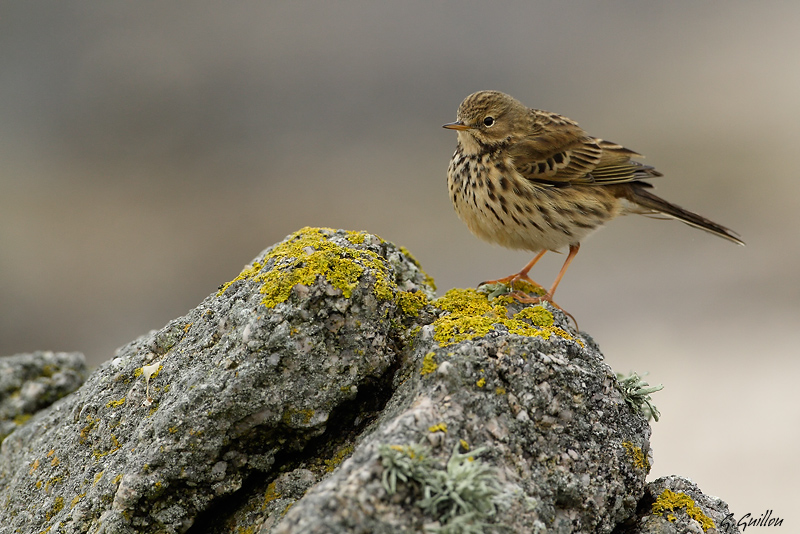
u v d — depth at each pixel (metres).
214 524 7.13
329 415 7.11
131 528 6.89
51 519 7.44
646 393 7.62
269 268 7.68
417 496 6.00
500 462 6.57
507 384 6.89
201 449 6.85
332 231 8.80
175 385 7.25
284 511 6.89
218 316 7.54
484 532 6.08
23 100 29.20
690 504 7.37
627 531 7.28
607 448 7.05
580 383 7.05
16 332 21.78
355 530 5.75
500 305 8.34
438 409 6.59
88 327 22.33
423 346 7.27
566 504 6.80
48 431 8.70
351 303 7.23
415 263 9.62
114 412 7.63
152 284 23.84
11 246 24.14
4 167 27.05
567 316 8.66
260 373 6.91
